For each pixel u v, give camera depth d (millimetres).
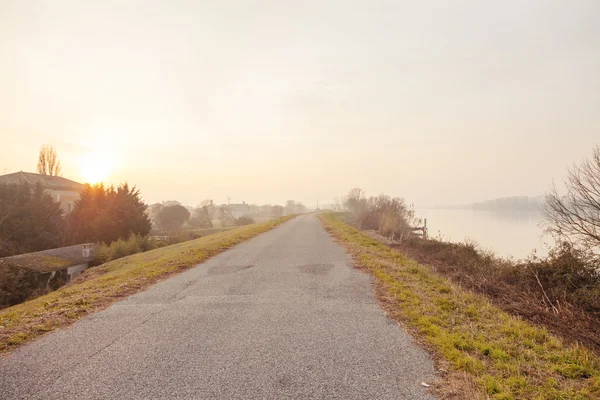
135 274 10633
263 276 9148
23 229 30125
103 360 4246
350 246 15133
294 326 5273
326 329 5098
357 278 8539
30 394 3480
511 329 4910
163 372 3881
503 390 3312
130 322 5742
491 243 21891
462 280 10164
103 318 6012
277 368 3898
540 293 8508
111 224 34188
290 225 32688
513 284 9633
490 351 4172
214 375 3775
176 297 7320
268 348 4469
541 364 3881
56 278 21516
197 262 12055
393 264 10273
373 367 3857
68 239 34531
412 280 8164
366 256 11758
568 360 3984
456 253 14656
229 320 5668
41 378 3818
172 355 4340
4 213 29000
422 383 3490
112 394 3436
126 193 37938
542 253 10289
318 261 11258
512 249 18969
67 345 4785
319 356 4180
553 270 8984
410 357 4094
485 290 8984
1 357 4441
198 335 5023
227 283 8477
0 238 25734
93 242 33344
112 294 7730
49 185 49031
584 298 7617
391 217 25203
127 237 34875
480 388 3352
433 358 4059
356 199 74562
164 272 10320
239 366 3975
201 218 79500
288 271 9719
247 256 12961
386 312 5840
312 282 8242
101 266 20453
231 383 3590
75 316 6191
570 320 6523
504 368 3766
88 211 35656
